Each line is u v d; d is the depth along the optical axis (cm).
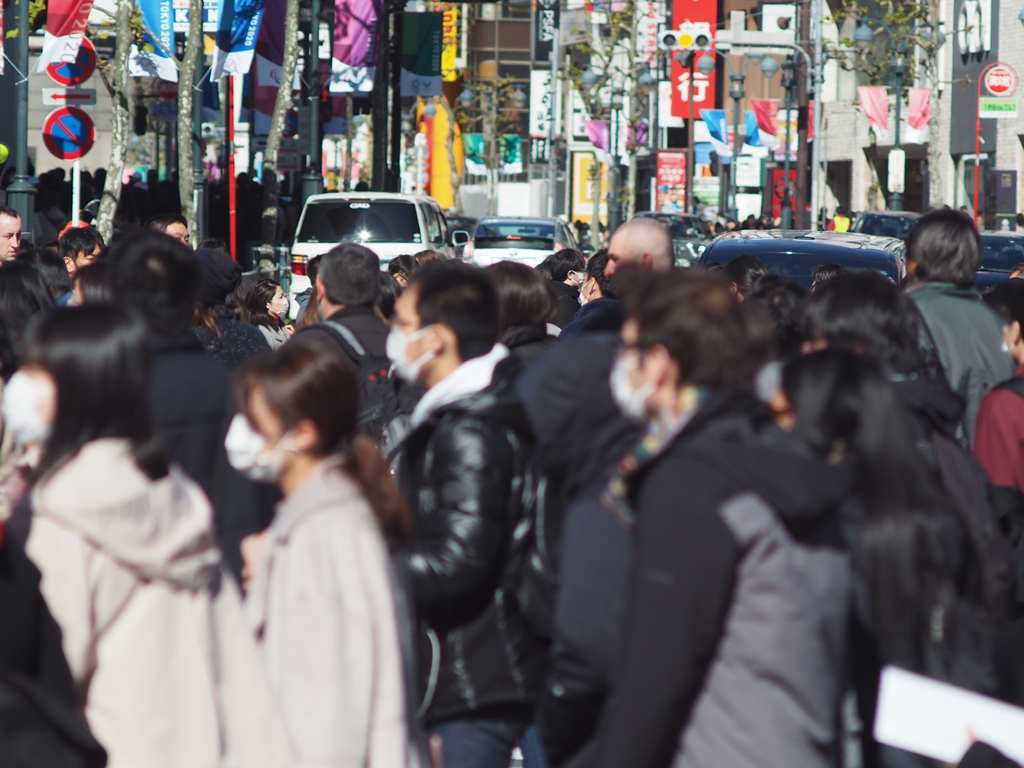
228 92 11119
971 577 1312
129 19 7038
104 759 1145
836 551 1162
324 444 1388
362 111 16762
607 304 2973
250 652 1284
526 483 1582
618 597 1275
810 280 5028
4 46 9869
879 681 1212
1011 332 2245
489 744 1625
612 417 1374
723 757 1124
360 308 2470
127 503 1176
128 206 9388
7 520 1186
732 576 1112
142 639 1195
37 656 1156
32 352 1209
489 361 1697
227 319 2569
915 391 1616
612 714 1117
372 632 1320
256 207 11681
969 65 17288
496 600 1598
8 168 8850
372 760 1322
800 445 1202
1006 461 1994
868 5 19362
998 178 14925
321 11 13112
